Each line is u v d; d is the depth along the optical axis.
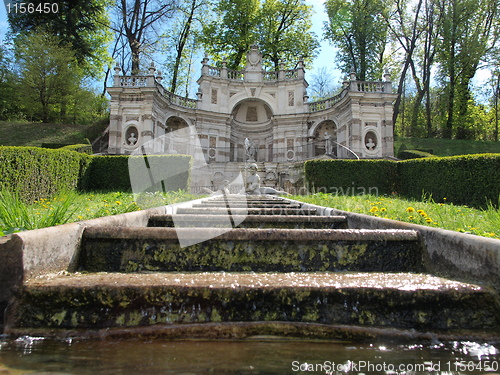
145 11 30.53
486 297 2.29
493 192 9.02
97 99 34.22
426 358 1.83
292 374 1.58
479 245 2.54
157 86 25.03
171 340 2.02
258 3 32.81
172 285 2.26
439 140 31.97
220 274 2.81
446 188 11.04
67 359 1.72
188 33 33.06
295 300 2.28
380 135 24.56
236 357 1.78
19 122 27.81
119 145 23.81
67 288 2.21
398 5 32.78
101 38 33.72
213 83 29.09
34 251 2.41
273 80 30.34
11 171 8.98
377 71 34.41
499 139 39.72
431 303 2.28
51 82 26.88
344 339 2.09
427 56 34.28
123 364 1.67
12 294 2.20
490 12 32.72
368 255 3.33
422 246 3.31
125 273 2.86
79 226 3.12
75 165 13.29
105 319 2.19
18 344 1.94
